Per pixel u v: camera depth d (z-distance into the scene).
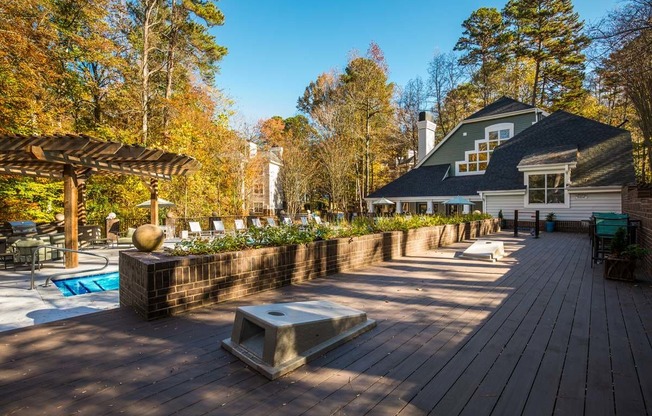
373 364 2.59
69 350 2.81
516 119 20.02
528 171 16.08
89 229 11.07
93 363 2.58
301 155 27.70
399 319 3.65
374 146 30.19
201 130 20.27
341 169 27.62
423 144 24.48
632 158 14.61
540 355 2.75
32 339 3.04
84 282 6.65
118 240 11.60
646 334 3.21
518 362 2.63
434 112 32.84
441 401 2.09
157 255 4.16
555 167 15.18
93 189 16.41
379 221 8.37
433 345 2.96
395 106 31.55
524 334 3.22
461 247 9.73
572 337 3.14
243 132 23.75
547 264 7.02
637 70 7.57
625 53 7.73
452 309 4.02
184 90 20.73
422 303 4.26
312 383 2.30
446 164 22.83
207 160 20.97
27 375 2.38
